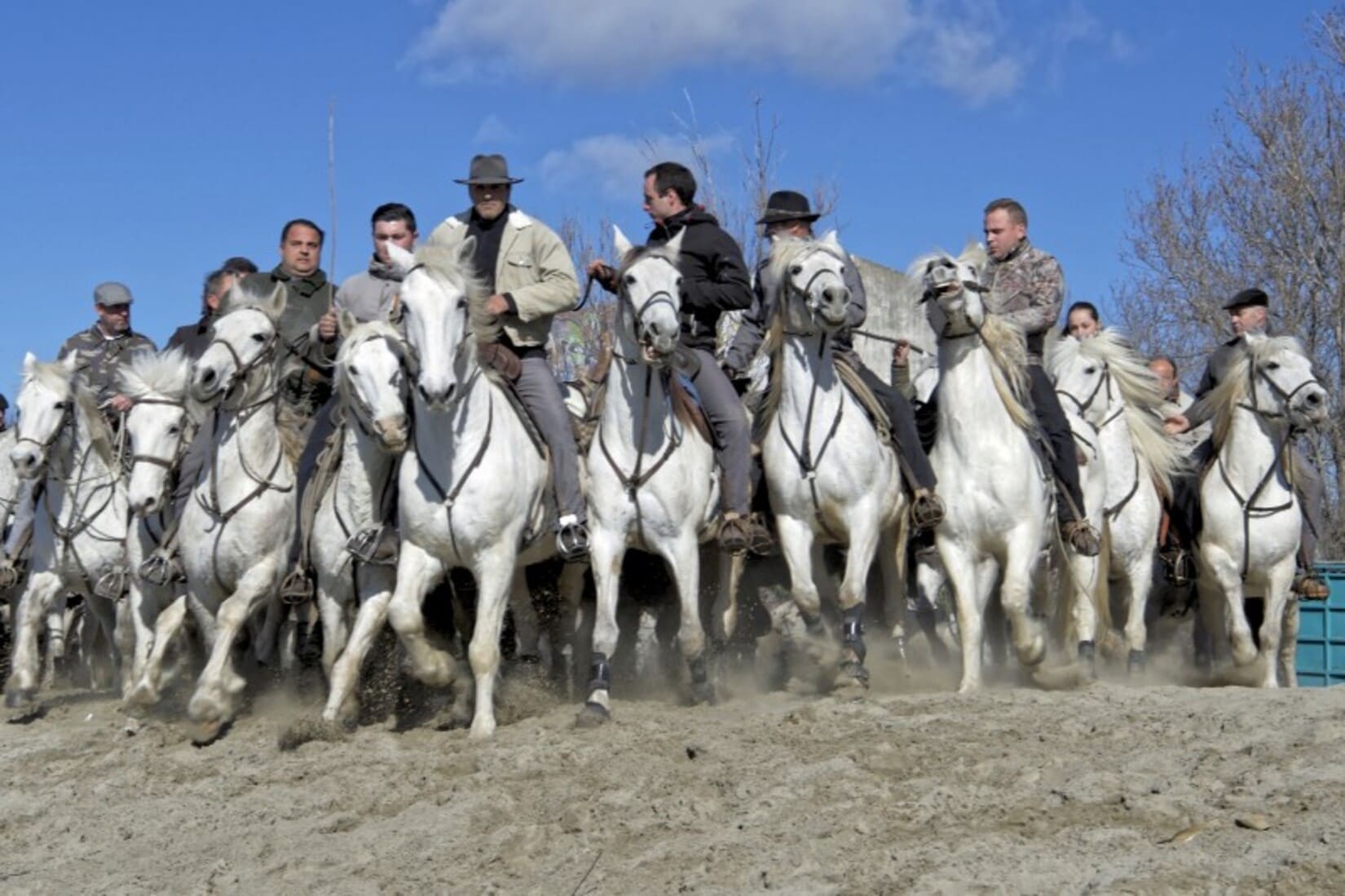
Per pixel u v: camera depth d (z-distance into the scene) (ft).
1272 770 21.49
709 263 31.42
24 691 36.52
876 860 19.90
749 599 36.17
